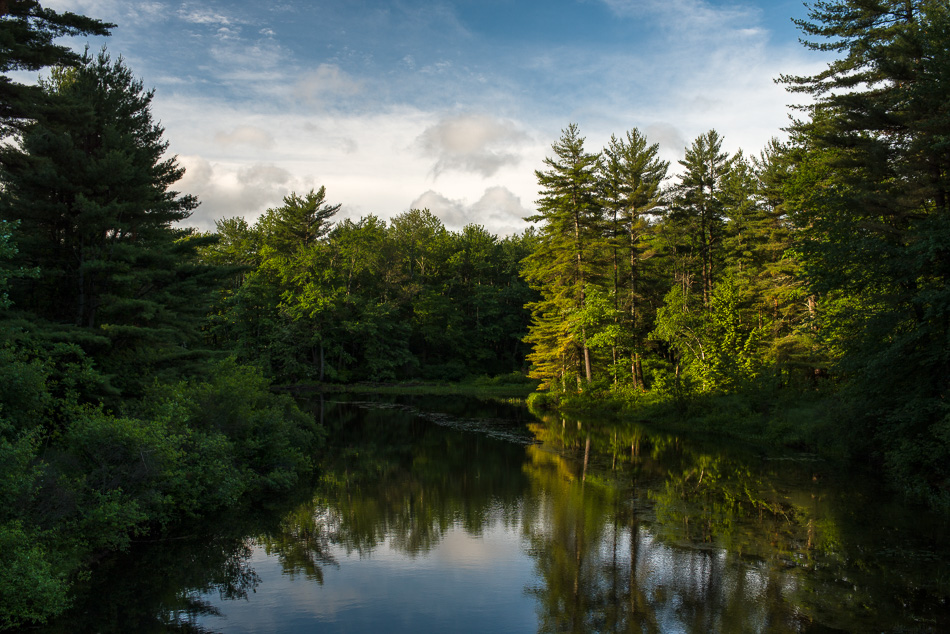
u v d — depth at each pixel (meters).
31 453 9.09
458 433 27.92
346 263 59.72
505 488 16.70
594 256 39.44
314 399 45.09
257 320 55.66
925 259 14.80
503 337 73.94
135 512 10.90
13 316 15.21
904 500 15.08
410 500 15.41
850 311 17.69
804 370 30.08
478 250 75.88
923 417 15.04
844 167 19.19
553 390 42.94
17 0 13.94
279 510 14.43
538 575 10.25
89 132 19.30
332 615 8.68
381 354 61.59
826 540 11.80
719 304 31.88
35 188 16.97
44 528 9.65
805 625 8.16
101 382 13.92
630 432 28.19
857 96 18.58
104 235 18.81
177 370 18.91
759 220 38.03
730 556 10.98
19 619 8.14
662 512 14.04
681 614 8.56
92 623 8.31
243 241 65.75
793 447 23.28
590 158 38.31
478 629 8.20
